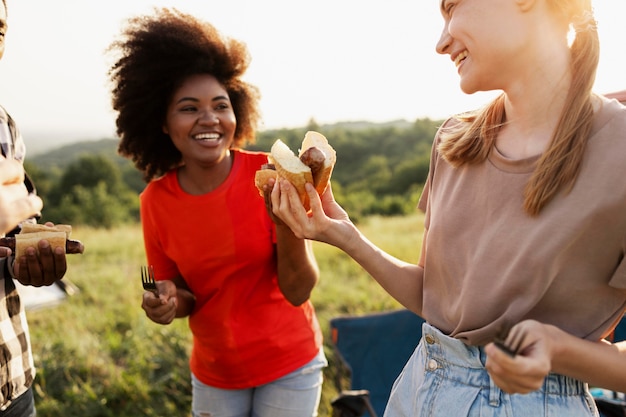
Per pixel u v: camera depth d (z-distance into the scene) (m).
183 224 2.62
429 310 1.69
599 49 1.37
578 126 1.35
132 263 9.88
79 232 16.16
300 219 1.70
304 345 2.71
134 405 4.29
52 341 5.22
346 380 4.38
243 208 2.59
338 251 8.67
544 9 1.38
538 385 1.19
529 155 1.47
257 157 2.69
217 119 2.60
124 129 2.93
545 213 1.39
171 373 4.63
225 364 2.69
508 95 1.48
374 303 6.11
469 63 1.44
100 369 4.77
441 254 1.62
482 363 1.52
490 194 1.51
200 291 2.68
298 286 2.57
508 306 1.46
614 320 1.44
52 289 5.48
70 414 4.17
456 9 1.43
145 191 2.76
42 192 57.03
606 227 1.33
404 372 1.81
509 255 1.45
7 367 2.16
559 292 1.40
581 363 1.32
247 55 2.91
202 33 2.78
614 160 1.32
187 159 2.66
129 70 2.78
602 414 2.59
